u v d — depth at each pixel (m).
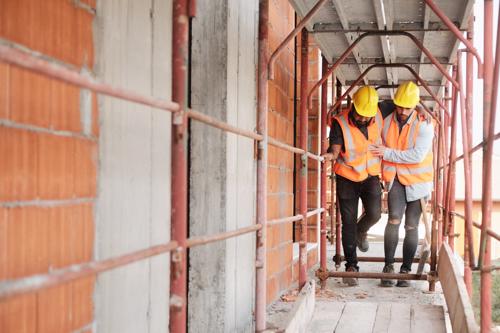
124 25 2.53
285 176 6.03
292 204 6.45
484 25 3.43
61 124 2.05
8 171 1.78
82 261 2.20
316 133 7.89
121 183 2.51
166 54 2.99
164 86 2.97
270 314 5.04
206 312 3.89
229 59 3.90
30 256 1.88
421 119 6.48
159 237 2.92
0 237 1.74
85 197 2.22
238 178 4.16
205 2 3.88
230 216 3.95
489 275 3.30
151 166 2.82
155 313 2.89
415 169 6.56
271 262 5.38
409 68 6.56
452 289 4.96
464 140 4.89
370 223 6.94
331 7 5.01
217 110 3.85
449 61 6.48
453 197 6.70
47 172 1.97
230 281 4.00
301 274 5.30
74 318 2.15
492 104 3.08
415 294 6.43
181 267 2.13
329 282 7.02
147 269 2.79
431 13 5.00
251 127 4.49
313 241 8.22
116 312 2.48
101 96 2.32
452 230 6.71
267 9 3.72
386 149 6.40
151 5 2.80
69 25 2.11
